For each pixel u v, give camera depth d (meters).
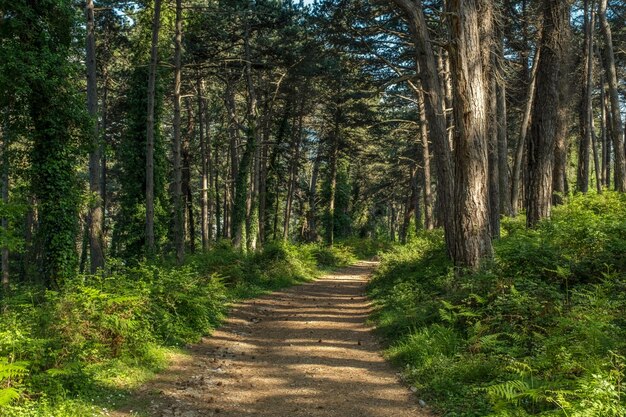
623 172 19.23
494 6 14.49
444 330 8.93
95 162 19.25
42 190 16.62
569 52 15.81
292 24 29.06
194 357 9.85
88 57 19.05
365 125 34.06
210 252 23.91
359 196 57.66
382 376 8.37
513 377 6.37
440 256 15.88
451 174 14.37
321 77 32.88
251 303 17.28
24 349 6.92
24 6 15.45
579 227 10.91
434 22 21.14
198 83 34.66
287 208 41.00
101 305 9.14
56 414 6.09
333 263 37.00
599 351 5.98
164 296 11.83
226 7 27.19
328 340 11.42
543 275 9.81
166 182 27.59
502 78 15.35
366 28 22.34
